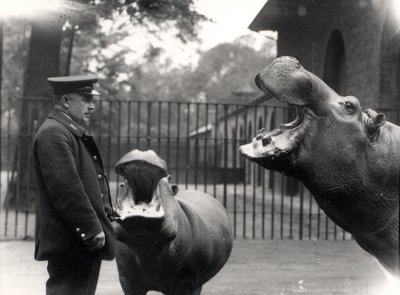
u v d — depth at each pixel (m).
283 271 8.90
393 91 14.80
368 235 2.66
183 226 4.58
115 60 28.36
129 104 11.45
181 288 4.74
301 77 2.45
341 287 7.62
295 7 17.23
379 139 2.55
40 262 9.37
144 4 15.88
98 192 4.62
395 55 14.73
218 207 5.79
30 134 12.27
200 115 74.69
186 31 18.73
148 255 4.40
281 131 2.56
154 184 4.04
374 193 2.54
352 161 2.50
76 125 4.65
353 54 16.69
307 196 21.48
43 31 16.86
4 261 9.43
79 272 4.52
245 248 11.15
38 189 4.60
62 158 4.41
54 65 17.19
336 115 2.49
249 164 35.62
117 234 4.32
